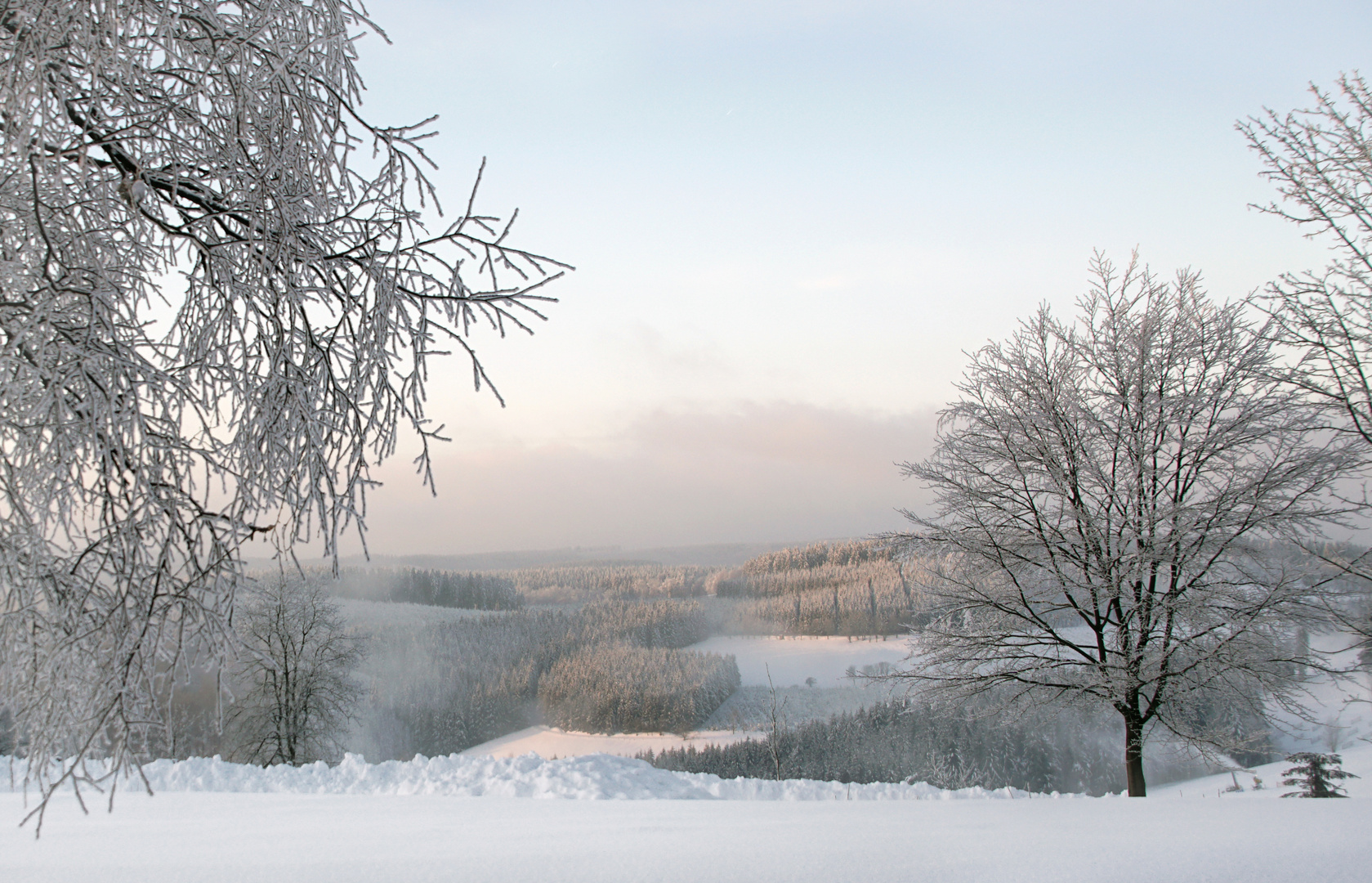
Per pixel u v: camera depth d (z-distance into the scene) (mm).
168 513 2902
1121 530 11141
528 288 3635
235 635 3043
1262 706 11188
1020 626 12438
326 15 3805
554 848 4934
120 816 6980
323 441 3359
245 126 3480
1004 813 6695
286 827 6227
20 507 2926
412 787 9758
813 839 5117
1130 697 11227
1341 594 10477
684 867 4238
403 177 4043
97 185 3373
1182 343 11641
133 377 2990
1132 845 4555
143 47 3305
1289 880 3740
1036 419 12219
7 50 2902
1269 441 10977
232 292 3445
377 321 3516
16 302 2820
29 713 3107
